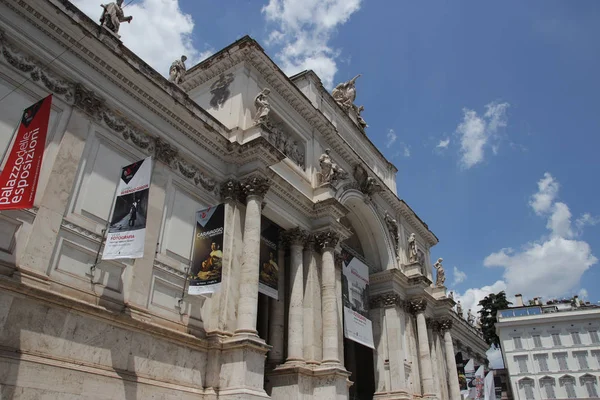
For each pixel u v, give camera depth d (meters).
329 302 24.36
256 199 21.23
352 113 37.50
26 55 15.09
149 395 15.30
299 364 21.84
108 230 15.70
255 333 18.44
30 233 13.79
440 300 41.78
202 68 26.17
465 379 44.09
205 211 19.19
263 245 23.00
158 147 18.91
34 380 12.48
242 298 19.08
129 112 18.00
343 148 31.50
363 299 29.38
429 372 34.03
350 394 33.94
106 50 17.14
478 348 59.75
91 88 16.80
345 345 35.19
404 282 35.78
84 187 15.74
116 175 16.95
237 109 23.73
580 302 72.94
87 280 15.05
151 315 16.61
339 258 28.02
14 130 14.19
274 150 22.02
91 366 14.05
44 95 15.29
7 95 14.30
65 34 16.12
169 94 19.25
